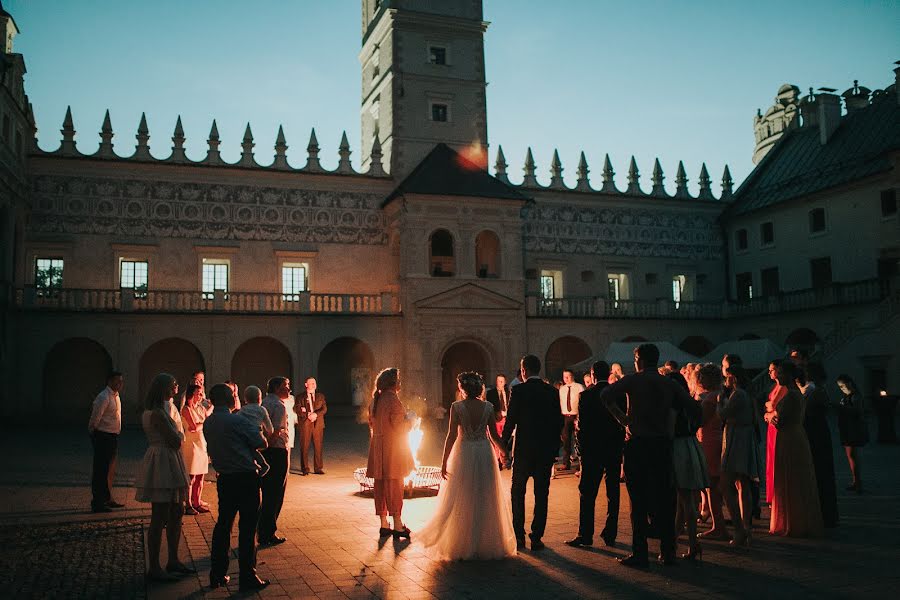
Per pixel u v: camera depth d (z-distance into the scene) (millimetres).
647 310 47500
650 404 9586
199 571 9664
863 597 8000
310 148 43688
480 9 49156
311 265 43156
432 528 10203
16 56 36125
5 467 20719
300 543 11016
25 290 36031
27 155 38531
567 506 14125
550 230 48344
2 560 10367
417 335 40938
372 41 51312
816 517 10992
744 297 51062
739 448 10477
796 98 69250
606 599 8047
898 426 30656
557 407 10922
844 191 43438
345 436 31578
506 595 8242
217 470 8953
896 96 45656
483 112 48312
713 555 9992
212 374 38250
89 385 39625
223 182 42094
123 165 40406
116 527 12656
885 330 36625
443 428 35875
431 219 41938
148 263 40531
